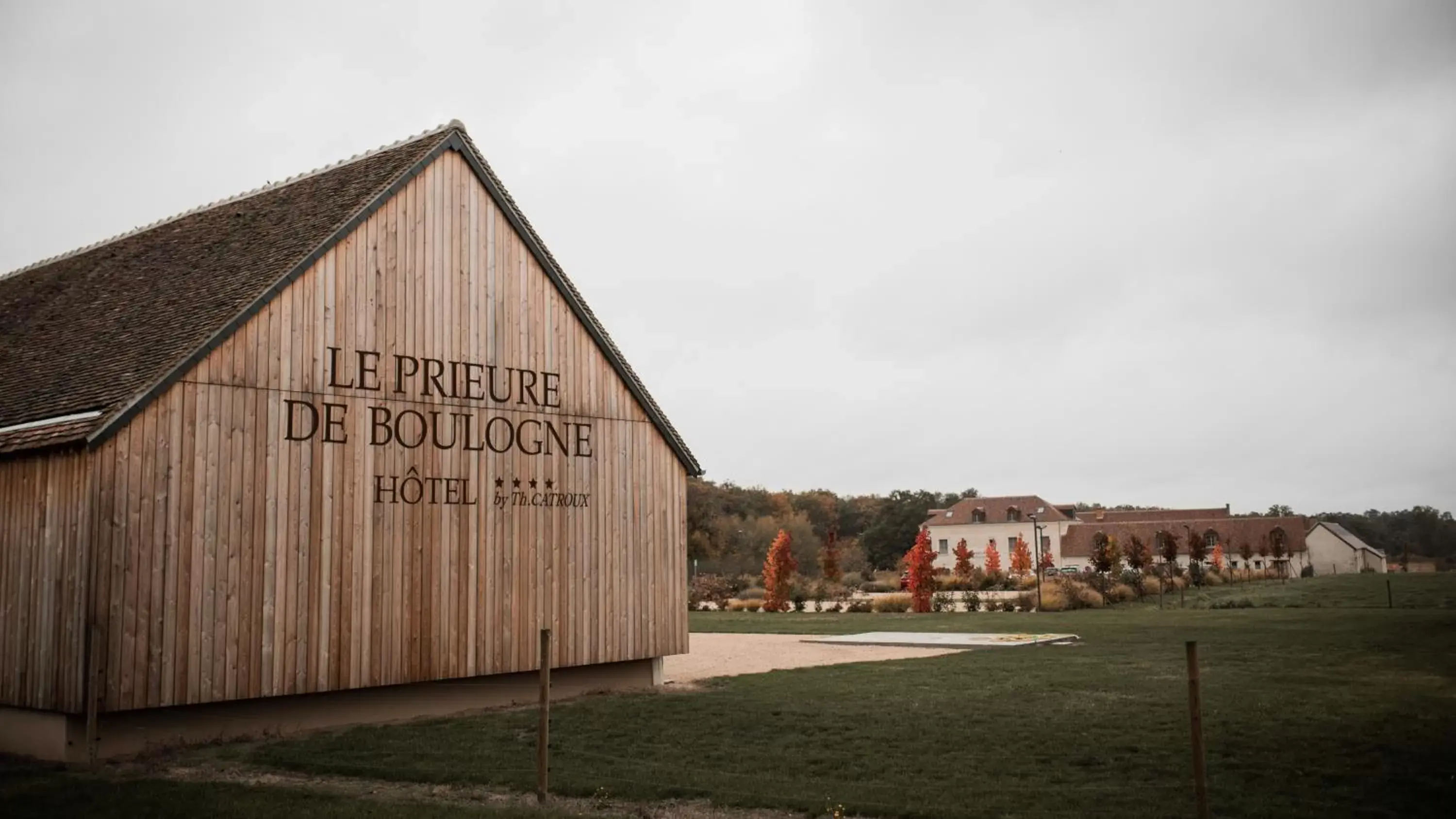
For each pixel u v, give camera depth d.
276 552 15.45
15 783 12.35
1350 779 11.24
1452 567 102.31
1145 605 44.16
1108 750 12.99
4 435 15.32
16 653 14.70
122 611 13.88
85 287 21.02
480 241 18.66
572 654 19.09
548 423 19.28
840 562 81.25
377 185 17.44
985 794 10.84
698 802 10.81
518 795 11.29
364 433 16.66
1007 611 42.91
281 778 12.48
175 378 14.56
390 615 16.67
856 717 15.72
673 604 21.03
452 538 17.62
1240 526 94.69
